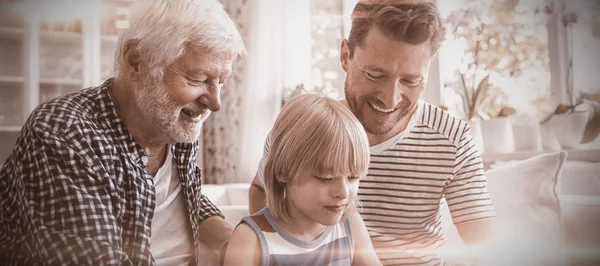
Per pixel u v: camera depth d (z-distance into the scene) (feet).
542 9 3.52
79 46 5.17
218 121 4.42
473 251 2.67
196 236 2.44
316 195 1.99
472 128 3.51
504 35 3.53
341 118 2.07
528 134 3.52
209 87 2.10
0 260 1.89
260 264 2.03
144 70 2.06
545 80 3.56
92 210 1.84
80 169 1.89
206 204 2.74
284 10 3.93
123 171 2.08
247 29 4.08
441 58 3.41
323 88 3.88
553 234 3.01
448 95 3.47
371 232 2.68
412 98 2.70
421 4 2.66
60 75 5.13
